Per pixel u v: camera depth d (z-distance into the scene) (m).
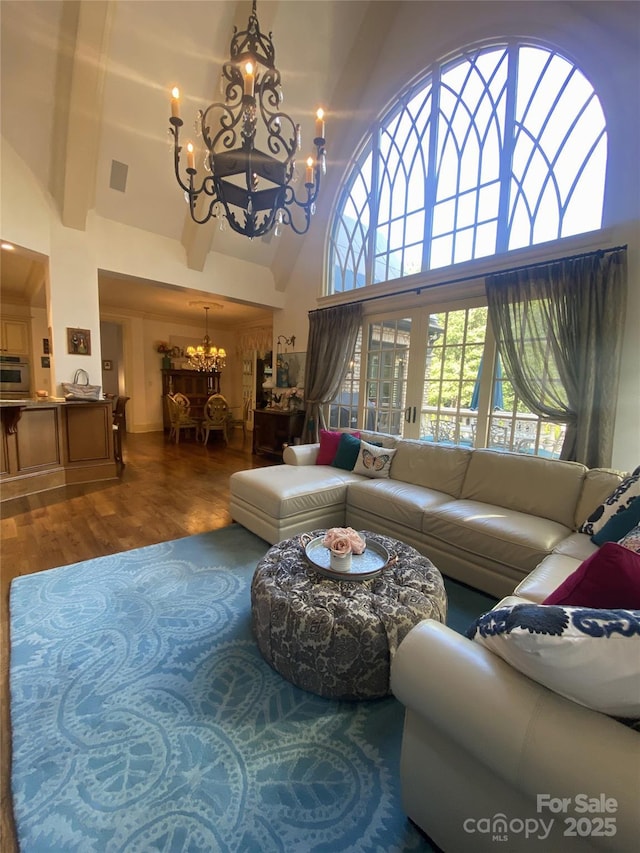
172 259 4.86
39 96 3.40
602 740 0.68
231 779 1.17
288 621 1.51
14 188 3.60
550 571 1.66
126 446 6.73
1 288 6.26
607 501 2.03
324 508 2.92
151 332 8.29
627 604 0.90
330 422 5.30
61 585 2.22
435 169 3.93
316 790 1.15
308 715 1.41
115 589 2.19
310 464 3.57
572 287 2.81
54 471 4.15
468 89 3.62
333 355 4.88
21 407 3.71
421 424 4.12
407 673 0.92
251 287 5.64
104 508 3.54
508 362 3.19
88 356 4.29
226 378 9.70
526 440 3.31
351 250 4.97
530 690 0.78
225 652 1.71
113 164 4.02
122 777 1.17
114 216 4.37
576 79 2.94
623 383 2.74
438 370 3.93
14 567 2.43
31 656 1.65
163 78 3.64
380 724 1.38
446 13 3.68
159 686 1.51
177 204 4.56
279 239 5.58
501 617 0.86
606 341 2.70
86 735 1.30
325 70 4.32
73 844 1.00
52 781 1.15
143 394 8.25
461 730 0.81
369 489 2.87
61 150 3.73
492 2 3.34
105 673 1.57
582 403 2.80
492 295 3.26
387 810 1.10
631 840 0.60
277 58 3.93
